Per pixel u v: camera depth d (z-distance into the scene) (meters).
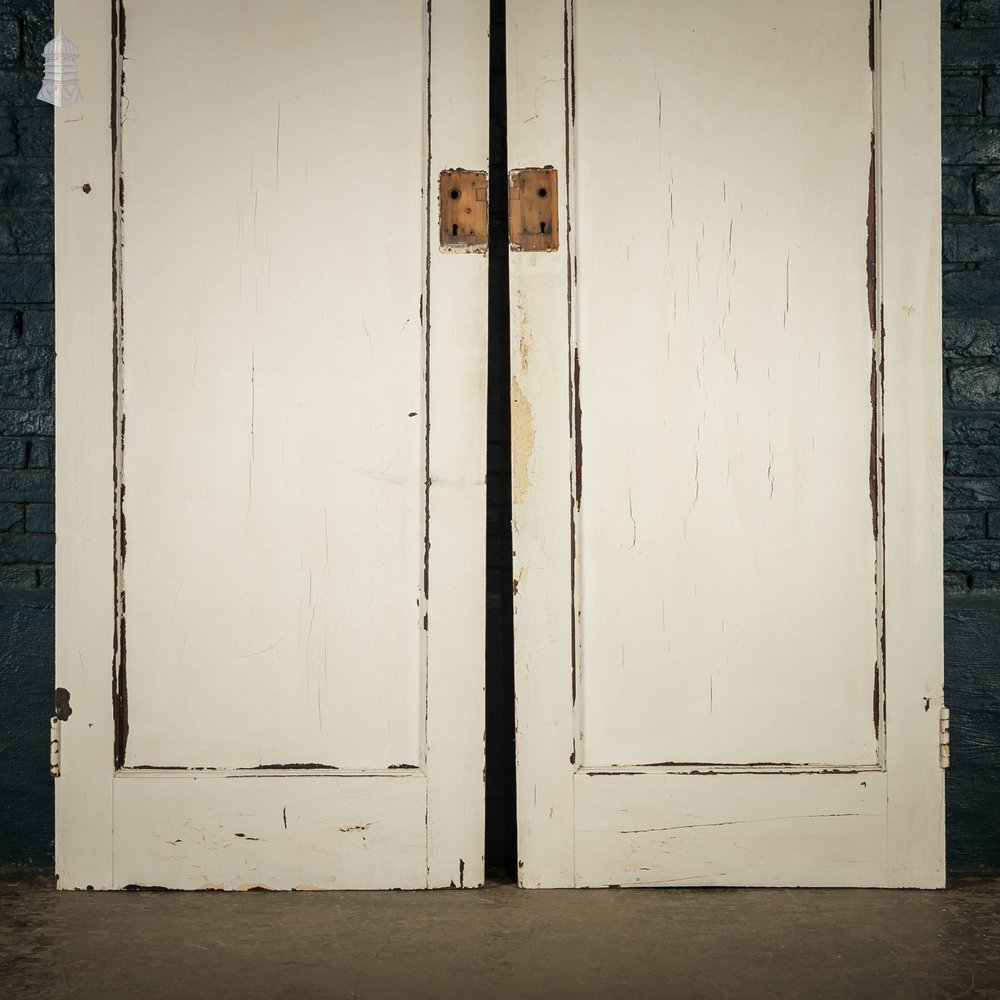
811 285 2.20
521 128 2.19
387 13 2.18
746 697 2.20
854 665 2.20
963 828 2.29
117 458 2.18
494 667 2.39
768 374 2.20
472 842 2.18
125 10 2.18
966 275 2.31
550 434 2.19
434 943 1.93
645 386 2.20
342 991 1.75
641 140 2.20
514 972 1.81
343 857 2.18
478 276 2.19
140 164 2.18
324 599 2.19
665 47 2.19
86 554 2.17
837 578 2.20
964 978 1.80
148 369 2.18
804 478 2.20
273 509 2.19
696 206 2.20
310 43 2.19
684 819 2.18
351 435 2.19
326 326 2.19
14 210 2.32
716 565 2.20
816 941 1.94
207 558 2.18
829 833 2.18
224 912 2.07
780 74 2.20
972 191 2.31
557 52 2.19
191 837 2.17
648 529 2.20
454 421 2.18
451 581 2.17
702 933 1.97
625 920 2.03
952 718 2.28
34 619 2.29
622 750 2.19
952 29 2.30
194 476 2.18
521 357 2.19
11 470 2.32
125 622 2.18
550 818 2.18
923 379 2.19
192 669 2.18
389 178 2.19
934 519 2.19
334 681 2.18
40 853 2.30
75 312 2.17
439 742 2.17
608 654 2.19
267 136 2.19
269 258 2.19
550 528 2.19
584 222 2.20
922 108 2.19
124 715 2.18
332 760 2.19
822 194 2.20
